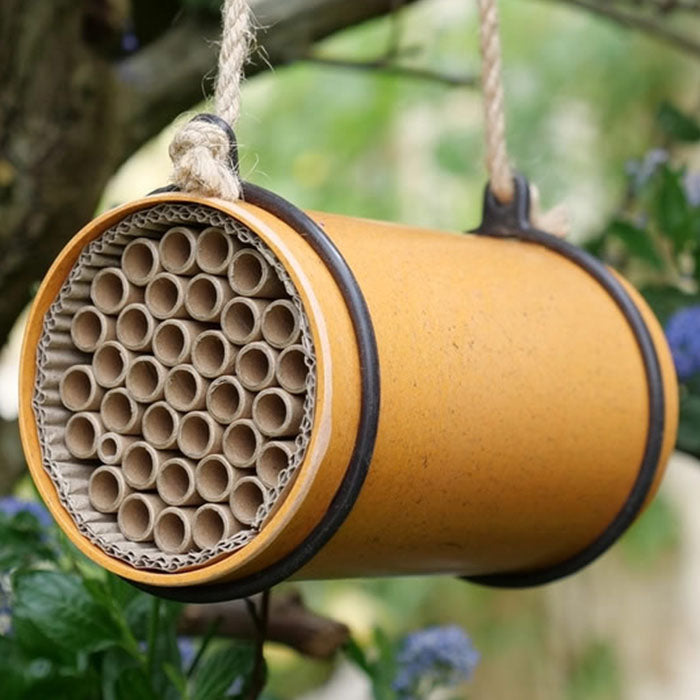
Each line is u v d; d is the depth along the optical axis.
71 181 1.41
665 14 1.67
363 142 3.12
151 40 1.55
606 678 3.82
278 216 1.14
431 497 1.16
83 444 1.15
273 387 1.13
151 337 1.15
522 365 1.19
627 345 1.25
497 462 1.18
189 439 1.14
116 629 1.24
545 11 3.12
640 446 1.24
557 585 3.91
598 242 1.48
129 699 1.24
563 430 1.21
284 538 1.12
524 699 3.83
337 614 3.02
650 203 1.54
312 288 1.12
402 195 3.23
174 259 1.15
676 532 3.53
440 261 1.19
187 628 1.37
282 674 3.02
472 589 3.75
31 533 1.30
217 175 1.13
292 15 1.50
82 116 1.40
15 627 1.24
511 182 1.28
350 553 1.15
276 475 1.12
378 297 1.15
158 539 1.14
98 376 1.15
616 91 3.02
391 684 1.36
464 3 3.11
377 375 1.13
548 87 3.04
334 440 1.12
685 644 3.89
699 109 1.77
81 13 1.39
